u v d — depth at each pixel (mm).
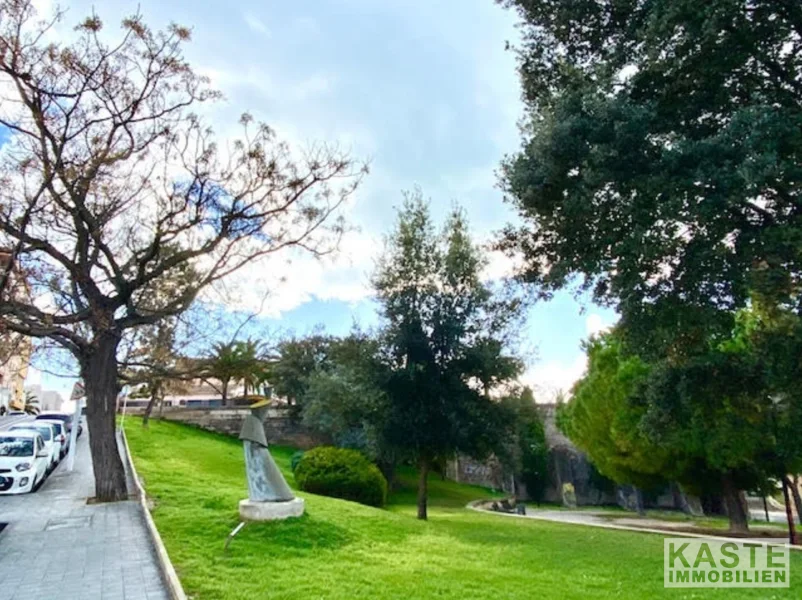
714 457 18234
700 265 9750
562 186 10602
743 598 8070
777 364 10688
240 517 11234
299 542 10250
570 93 10641
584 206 9859
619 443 21812
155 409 41438
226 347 18016
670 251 9836
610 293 10695
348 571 8602
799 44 10195
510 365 17688
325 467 18875
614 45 11102
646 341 10797
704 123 10750
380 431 17750
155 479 16719
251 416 12109
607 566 10258
